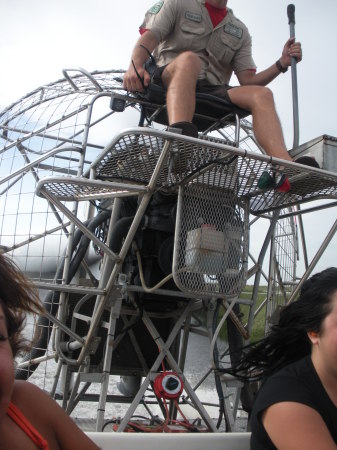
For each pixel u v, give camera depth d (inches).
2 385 37.2
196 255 108.3
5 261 45.1
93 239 110.7
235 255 113.0
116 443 56.9
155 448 58.2
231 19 138.3
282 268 151.0
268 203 131.2
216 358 123.1
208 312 129.0
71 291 116.6
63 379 140.6
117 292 117.8
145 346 158.9
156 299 130.6
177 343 164.9
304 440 51.0
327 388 56.0
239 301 135.9
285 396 54.2
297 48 130.9
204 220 113.0
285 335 64.5
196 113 131.4
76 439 47.9
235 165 105.6
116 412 189.5
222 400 123.1
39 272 131.0
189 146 96.4
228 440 61.7
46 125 138.3
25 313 45.4
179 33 131.7
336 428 54.9
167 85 119.0
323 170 104.6
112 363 155.6
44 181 102.4
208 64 134.4
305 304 60.5
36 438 41.7
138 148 101.9
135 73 116.5
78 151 126.6
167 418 116.5
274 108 120.1
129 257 127.6
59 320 124.2
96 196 114.2
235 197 116.9
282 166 101.7
